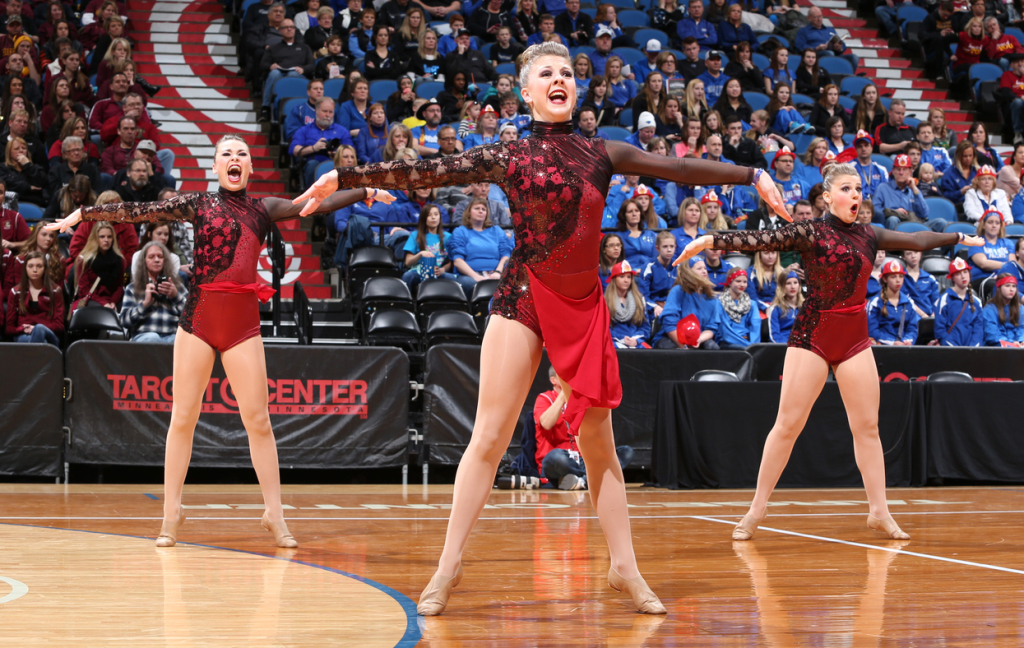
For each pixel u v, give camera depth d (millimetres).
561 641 2367
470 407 7113
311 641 2334
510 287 2852
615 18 13906
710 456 6918
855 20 16562
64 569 3311
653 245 9133
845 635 2443
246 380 4039
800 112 12906
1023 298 8734
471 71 12172
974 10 15188
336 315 9102
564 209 2793
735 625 2562
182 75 13383
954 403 7391
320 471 7230
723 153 11016
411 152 9688
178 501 3988
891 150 12219
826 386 7141
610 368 2820
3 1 12578
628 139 11117
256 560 3562
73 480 6820
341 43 12703
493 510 5418
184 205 4105
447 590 2723
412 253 8977
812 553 3914
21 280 7535
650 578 3303
